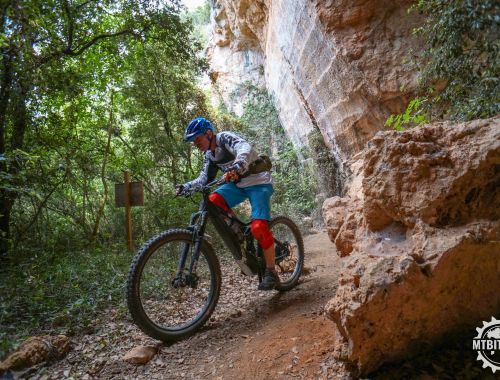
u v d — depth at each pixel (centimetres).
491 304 186
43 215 563
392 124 611
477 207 180
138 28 701
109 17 722
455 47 270
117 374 222
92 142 741
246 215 705
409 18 541
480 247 168
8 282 342
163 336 257
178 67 852
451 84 292
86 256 459
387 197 200
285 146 1319
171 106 832
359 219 246
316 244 607
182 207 680
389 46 564
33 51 446
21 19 376
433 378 167
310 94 885
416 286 162
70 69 592
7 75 462
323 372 192
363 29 584
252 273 324
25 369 220
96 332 274
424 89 379
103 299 325
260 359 222
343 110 723
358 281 174
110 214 708
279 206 948
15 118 514
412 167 192
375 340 167
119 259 459
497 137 172
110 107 769
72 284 349
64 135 636
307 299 320
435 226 183
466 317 185
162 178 820
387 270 166
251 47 1602
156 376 218
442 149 191
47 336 248
